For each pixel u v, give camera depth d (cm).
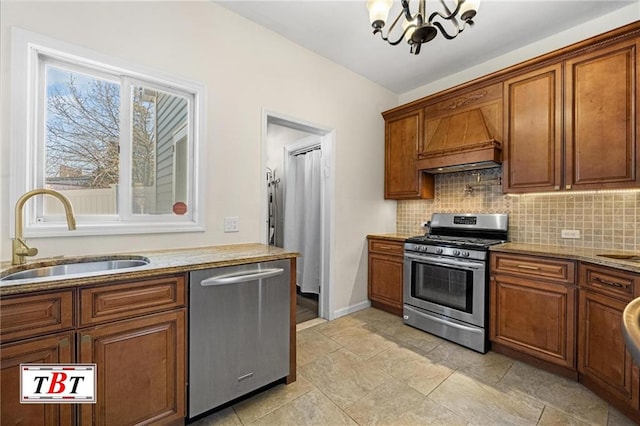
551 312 202
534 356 211
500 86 259
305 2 215
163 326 140
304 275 389
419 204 353
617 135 198
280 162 448
